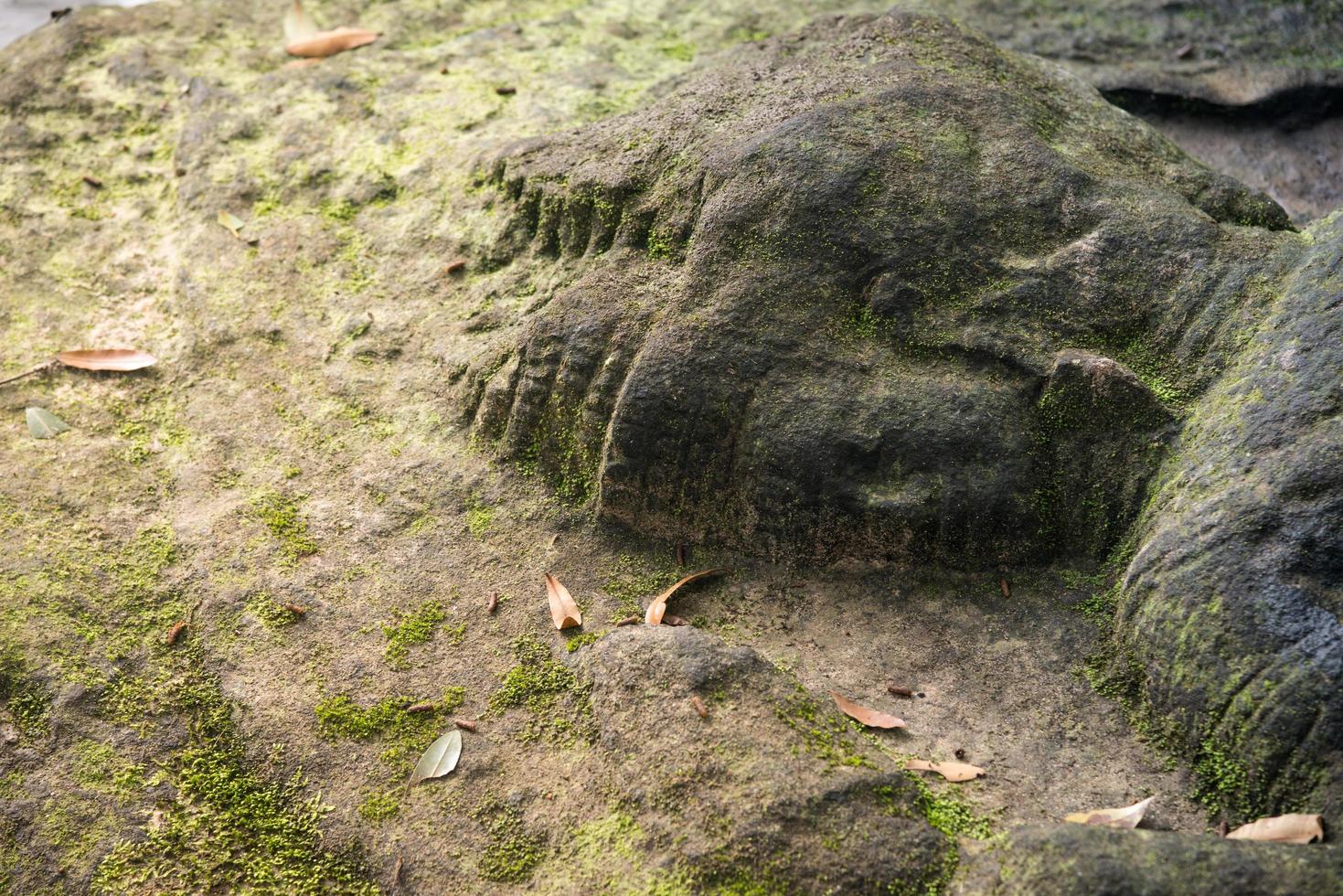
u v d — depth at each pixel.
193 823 2.42
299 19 4.28
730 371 2.64
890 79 3.05
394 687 2.58
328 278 3.38
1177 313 2.63
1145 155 3.08
